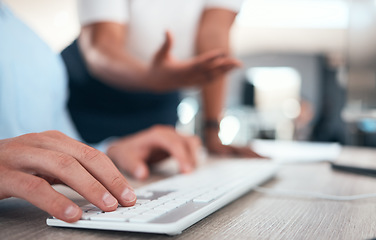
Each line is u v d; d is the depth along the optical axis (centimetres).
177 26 122
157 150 77
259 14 504
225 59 79
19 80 67
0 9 71
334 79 259
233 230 33
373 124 127
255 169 66
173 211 34
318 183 63
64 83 88
